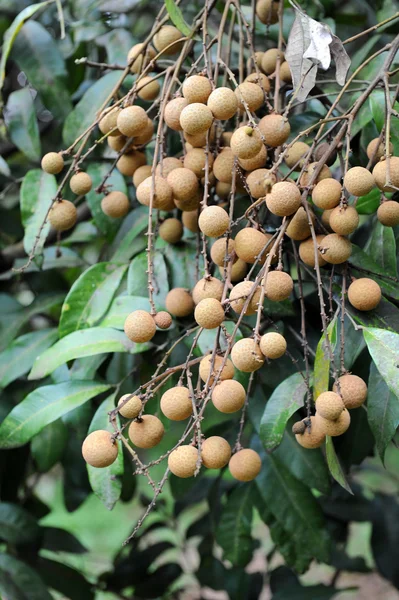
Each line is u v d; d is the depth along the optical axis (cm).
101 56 117
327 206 71
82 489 120
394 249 81
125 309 85
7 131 104
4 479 111
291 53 75
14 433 82
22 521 106
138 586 128
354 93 92
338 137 72
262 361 67
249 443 98
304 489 95
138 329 71
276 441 74
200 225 71
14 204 118
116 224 95
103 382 86
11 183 112
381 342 68
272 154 79
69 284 114
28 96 104
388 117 71
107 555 230
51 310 113
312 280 87
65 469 118
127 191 94
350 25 113
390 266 81
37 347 98
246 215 73
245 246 72
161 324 72
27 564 110
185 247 88
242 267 76
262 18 95
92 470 78
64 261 106
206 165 74
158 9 116
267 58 86
